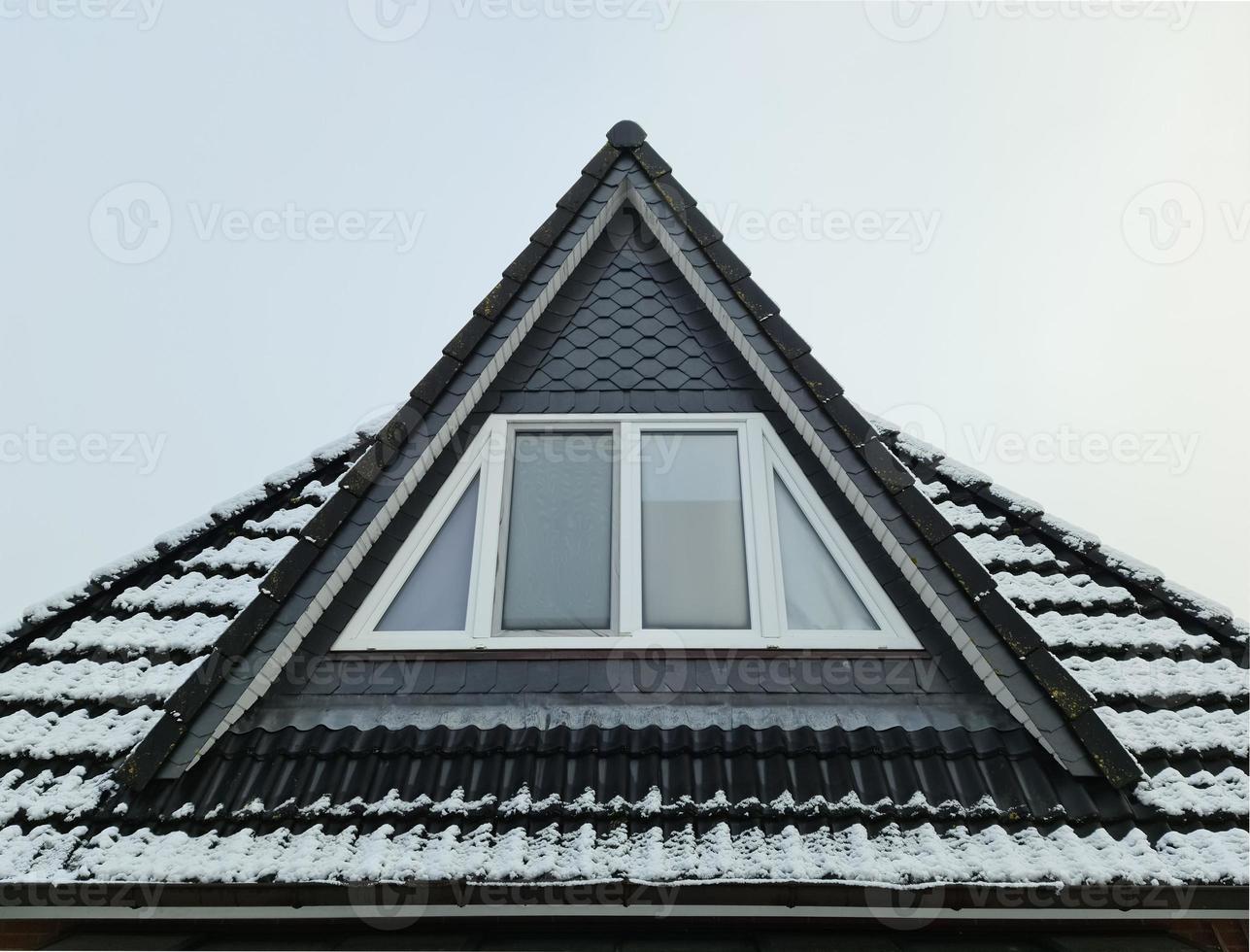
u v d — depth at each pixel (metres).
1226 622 4.21
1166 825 3.17
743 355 4.73
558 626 4.00
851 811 3.21
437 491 4.29
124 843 3.14
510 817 3.21
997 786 3.32
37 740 3.60
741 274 4.67
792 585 4.10
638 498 4.32
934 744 3.46
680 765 3.42
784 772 3.39
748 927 3.52
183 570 4.71
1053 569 4.60
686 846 3.10
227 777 3.40
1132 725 3.65
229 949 3.38
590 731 3.56
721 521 4.30
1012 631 3.50
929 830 3.16
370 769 3.42
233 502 5.11
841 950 3.34
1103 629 4.20
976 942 3.45
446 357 4.42
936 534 3.75
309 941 3.46
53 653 4.11
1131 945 3.34
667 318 4.91
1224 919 3.47
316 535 3.79
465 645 3.87
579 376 4.69
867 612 3.99
